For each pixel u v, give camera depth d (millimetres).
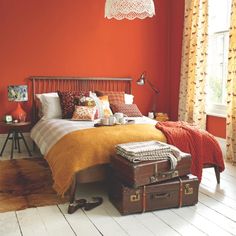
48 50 5062
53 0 5008
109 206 2930
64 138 3334
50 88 5133
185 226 2557
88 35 5277
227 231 2484
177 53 5695
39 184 3488
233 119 4277
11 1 4789
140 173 2689
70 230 2482
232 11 4223
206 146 3500
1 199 3062
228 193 3260
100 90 5430
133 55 5637
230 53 4270
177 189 2863
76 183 2977
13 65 4902
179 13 5578
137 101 5793
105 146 3098
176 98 5809
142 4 3410
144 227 2533
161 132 3492
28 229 2498
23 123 4594
